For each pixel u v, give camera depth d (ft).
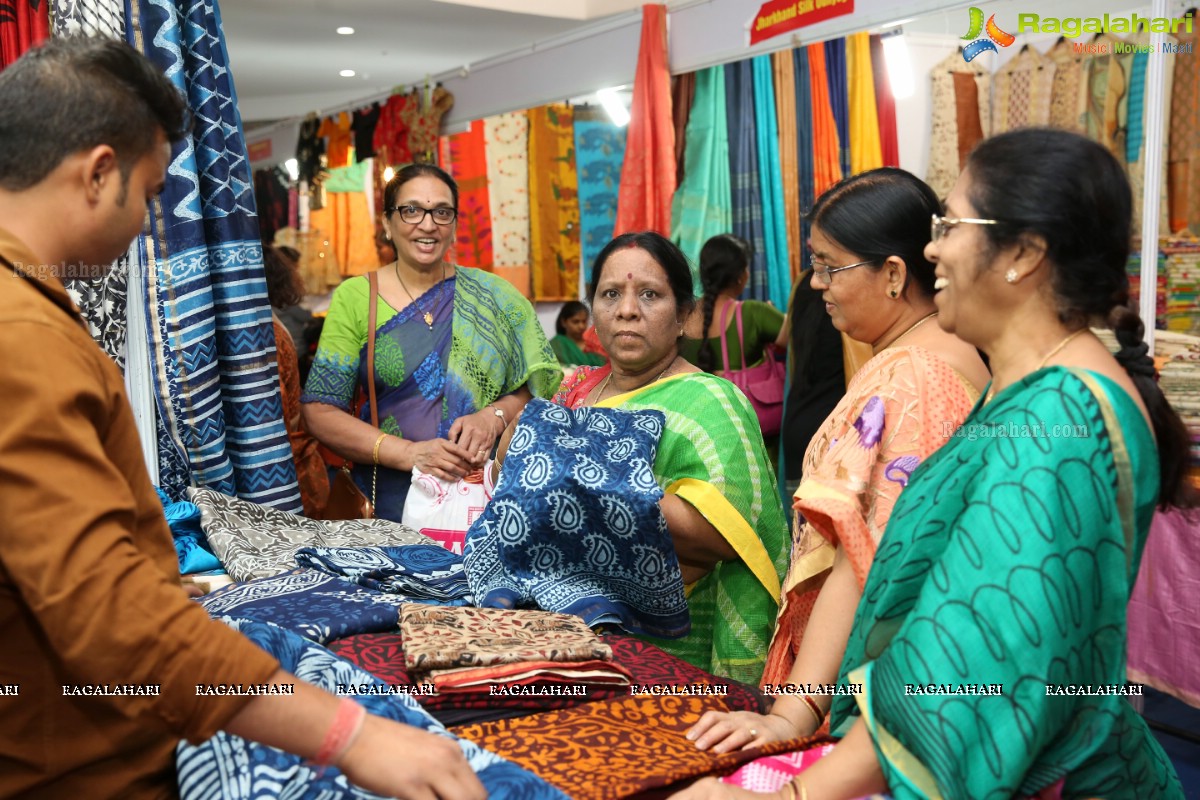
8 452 2.93
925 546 3.70
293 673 4.32
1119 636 3.44
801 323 11.09
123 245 3.59
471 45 20.17
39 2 7.53
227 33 19.03
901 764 3.48
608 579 5.76
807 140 12.82
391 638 5.24
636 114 14.46
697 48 14.03
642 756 4.13
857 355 10.62
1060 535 3.30
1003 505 3.35
